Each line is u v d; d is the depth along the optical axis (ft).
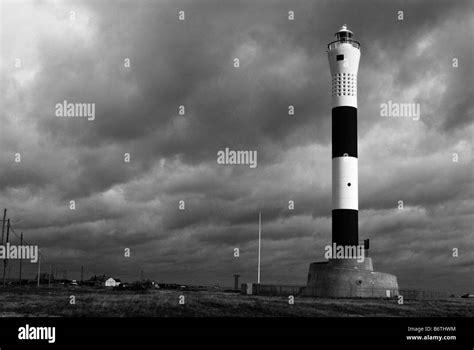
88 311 194.08
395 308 225.15
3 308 197.88
